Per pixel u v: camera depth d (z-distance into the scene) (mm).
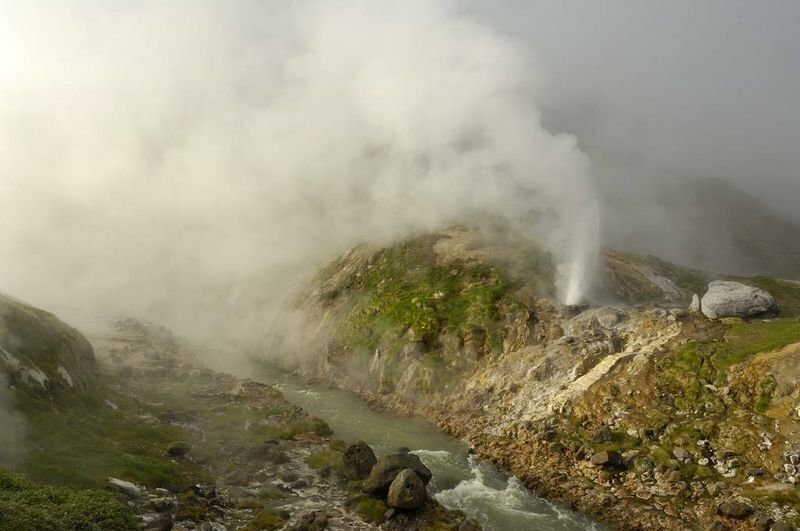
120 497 21703
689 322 38938
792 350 31328
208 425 34375
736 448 27344
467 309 48875
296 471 28359
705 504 24906
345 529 22453
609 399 33719
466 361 44344
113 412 33000
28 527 16859
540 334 43656
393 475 25734
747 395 30219
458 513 25047
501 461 31891
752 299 38719
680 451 28219
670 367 34125
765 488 24734
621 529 24547
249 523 21984
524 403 37500
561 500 27156
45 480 21688
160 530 19906
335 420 40094
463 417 38969
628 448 29750
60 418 27797
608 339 40000
